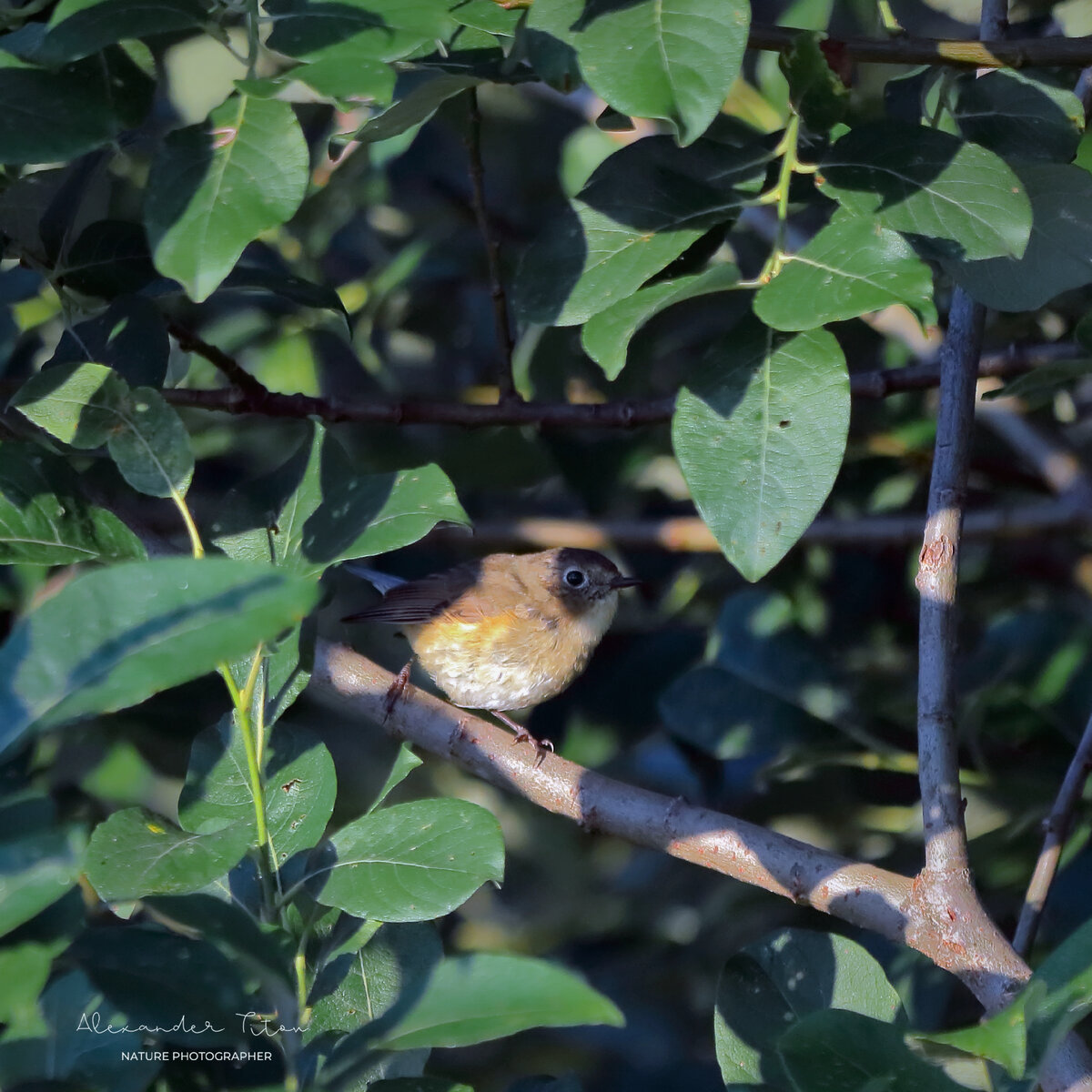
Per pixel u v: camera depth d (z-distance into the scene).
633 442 12.30
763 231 11.54
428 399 12.62
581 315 5.73
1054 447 11.95
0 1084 5.32
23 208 7.74
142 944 5.15
